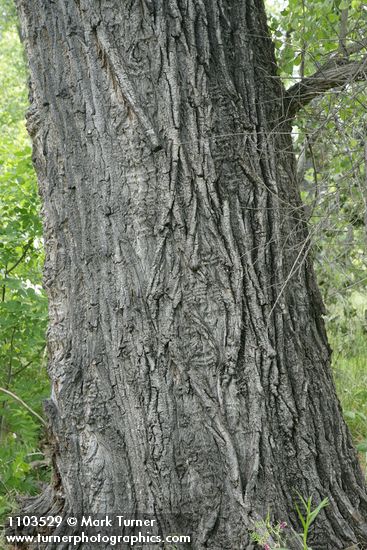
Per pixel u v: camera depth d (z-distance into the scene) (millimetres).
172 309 3314
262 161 3488
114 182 3369
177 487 3320
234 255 3355
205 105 3361
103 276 3391
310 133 3592
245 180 3424
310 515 3135
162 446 3318
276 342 3395
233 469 3270
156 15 3336
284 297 3443
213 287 3334
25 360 5930
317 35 4539
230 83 3441
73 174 3434
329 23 4641
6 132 15469
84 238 3422
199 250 3324
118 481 3391
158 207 3322
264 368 3352
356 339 7301
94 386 3414
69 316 3477
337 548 3375
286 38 4414
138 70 3330
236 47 3506
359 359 7027
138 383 3342
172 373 3328
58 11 3436
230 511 3279
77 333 3451
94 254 3406
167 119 3320
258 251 3408
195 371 3312
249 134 3438
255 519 3248
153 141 3289
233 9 3525
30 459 4805
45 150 3516
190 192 3322
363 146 3533
